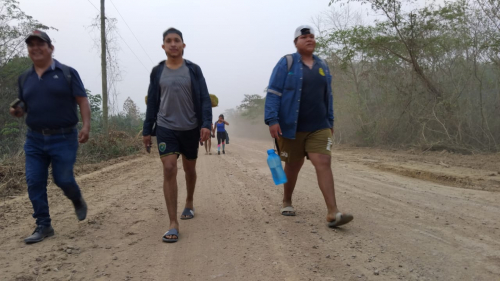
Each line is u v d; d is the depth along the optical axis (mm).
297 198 5445
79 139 3713
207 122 3900
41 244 3525
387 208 4719
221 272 2891
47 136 3621
